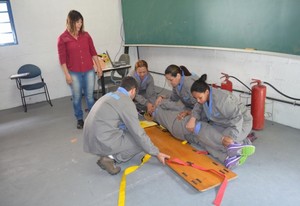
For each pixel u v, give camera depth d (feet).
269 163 8.15
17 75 14.57
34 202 7.25
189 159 8.30
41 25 15.99
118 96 7.66
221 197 6.73
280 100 10.57
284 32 8.91
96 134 7.61
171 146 9.16
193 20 12.37
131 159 8.91
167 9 13.66
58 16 16.38
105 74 18.22
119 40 18.84
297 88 9.96
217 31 11.37
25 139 11.22
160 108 10.41
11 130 12.32
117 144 7.84
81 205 6.98
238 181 7.38
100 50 18.38
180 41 13.53
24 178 8.39
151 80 12.09
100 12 17.71
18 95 16.11
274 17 9.07
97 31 17.93
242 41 10.46
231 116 8.02
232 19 10.55
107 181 7.90
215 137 8.20
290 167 7.90
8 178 8.46
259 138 9.73
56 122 12.92
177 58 15.42
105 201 7.06
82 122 12.02
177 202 6.76
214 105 8.04
